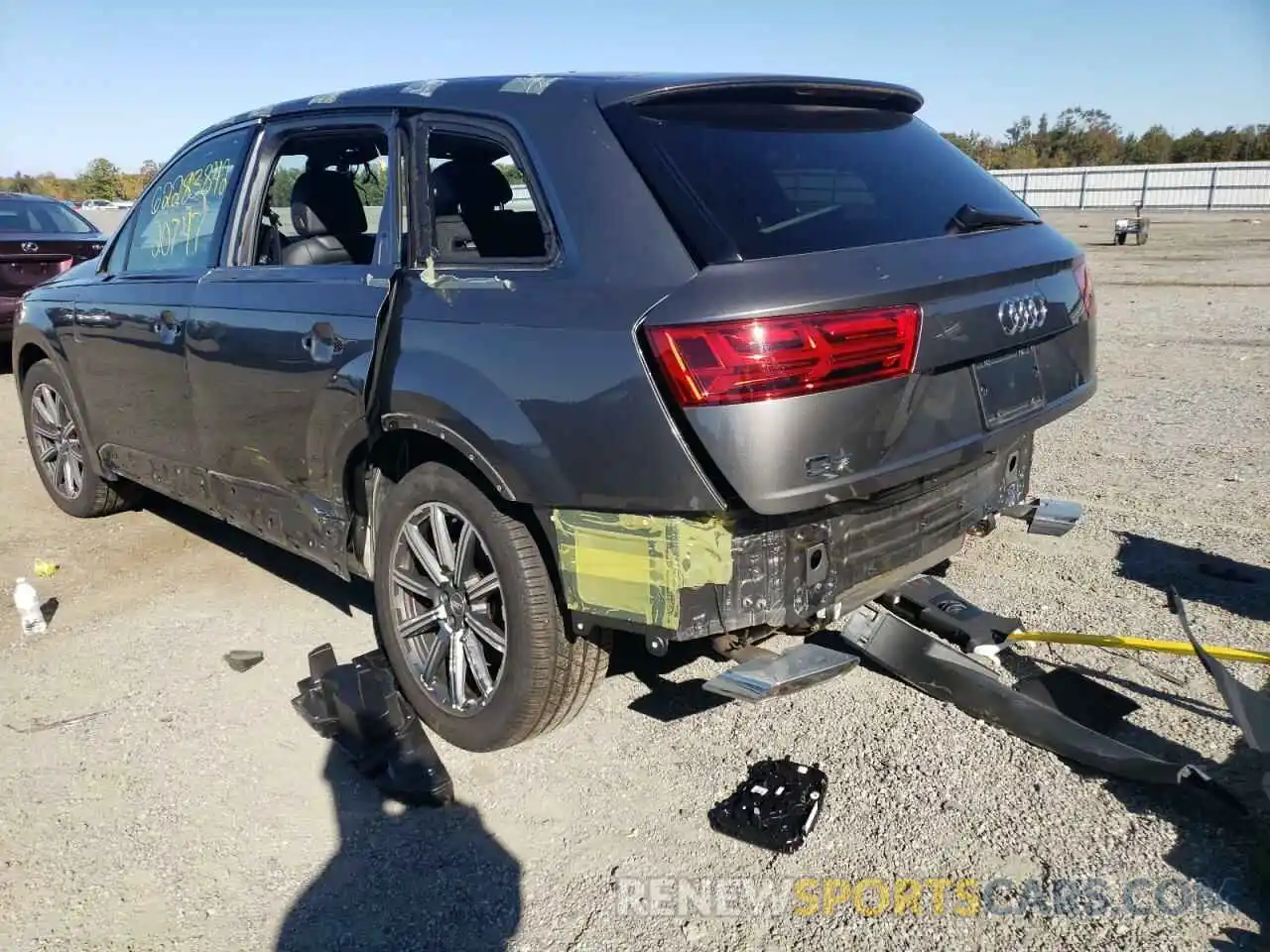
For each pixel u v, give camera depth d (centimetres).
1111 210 3866
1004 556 460
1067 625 392
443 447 324
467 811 300
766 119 307
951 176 336
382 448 347
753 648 295
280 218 408
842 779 304
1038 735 314
